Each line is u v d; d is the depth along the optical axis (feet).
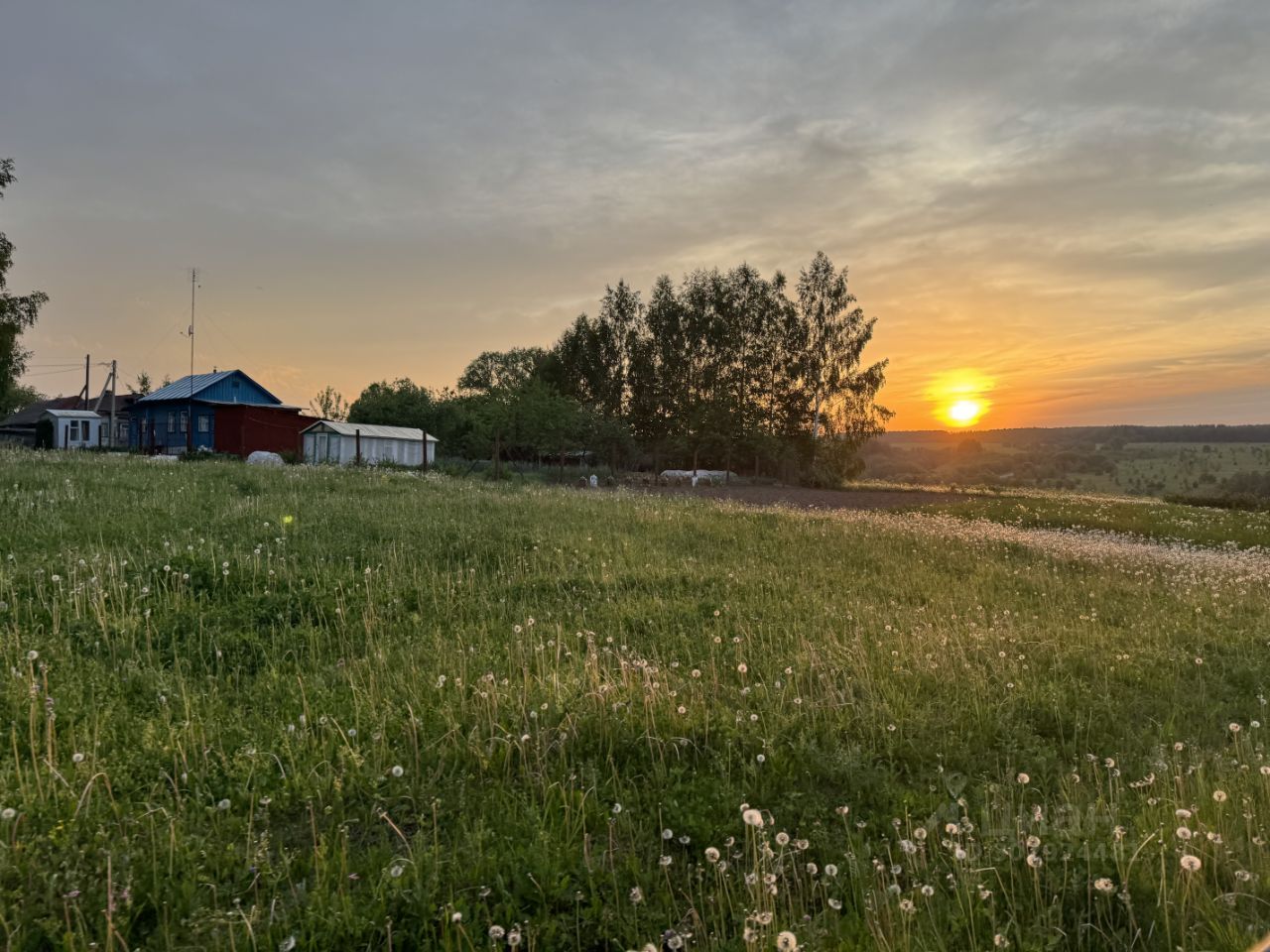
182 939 9.05
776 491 126.52
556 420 119.85
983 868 10.41
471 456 172.35
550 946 9.06
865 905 9.57
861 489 150.71
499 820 11.85
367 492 51.67
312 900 9.66
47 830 10.67
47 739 12.94
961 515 83.76
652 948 7.35
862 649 21.21
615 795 12.82
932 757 15.20
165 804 11.90
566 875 10.28
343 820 11.80
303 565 28.25
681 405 181.06
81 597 20.89
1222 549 62.59
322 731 14.61
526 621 22.88
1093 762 14.94
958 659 20.99
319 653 20.01
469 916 9.53
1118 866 10.07
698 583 29.84
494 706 15.39
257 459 113.29
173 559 25.61
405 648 20.47
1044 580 36.81
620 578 29.78
